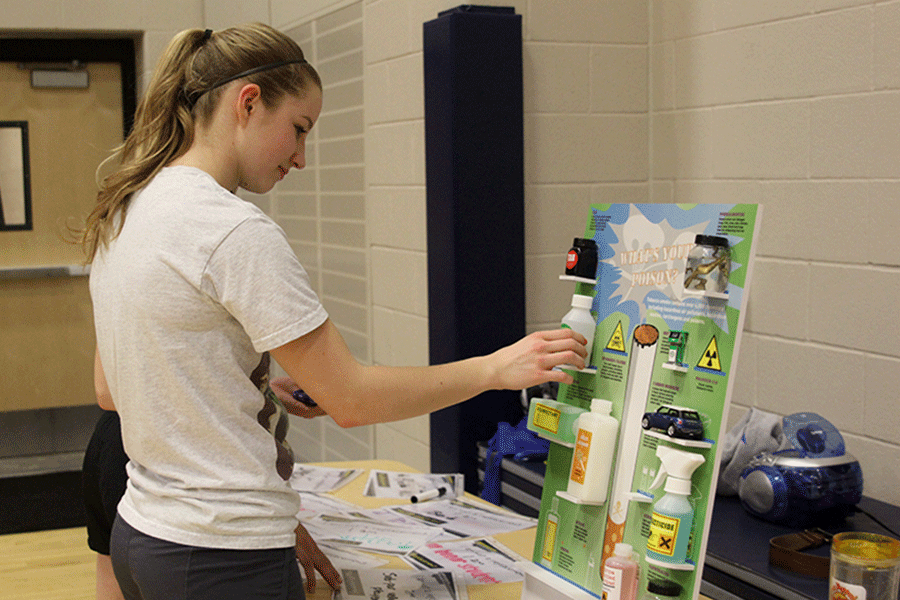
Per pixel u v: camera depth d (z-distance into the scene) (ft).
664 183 10.00
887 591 4.19
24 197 16.03
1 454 16.28
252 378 4.09
